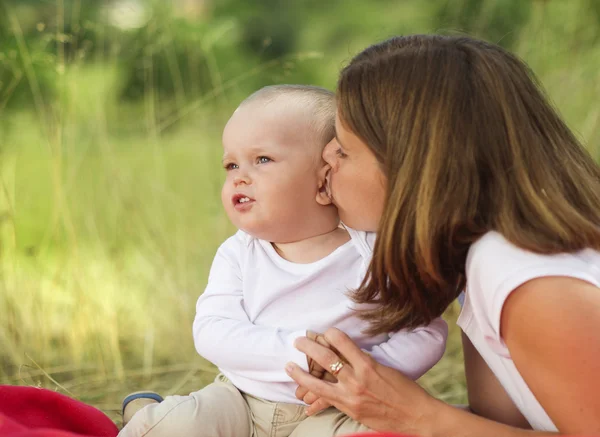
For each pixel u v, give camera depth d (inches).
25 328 190.2
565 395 88.9
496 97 99.0
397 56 103.0
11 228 201.5
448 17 306.7
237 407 113.0
